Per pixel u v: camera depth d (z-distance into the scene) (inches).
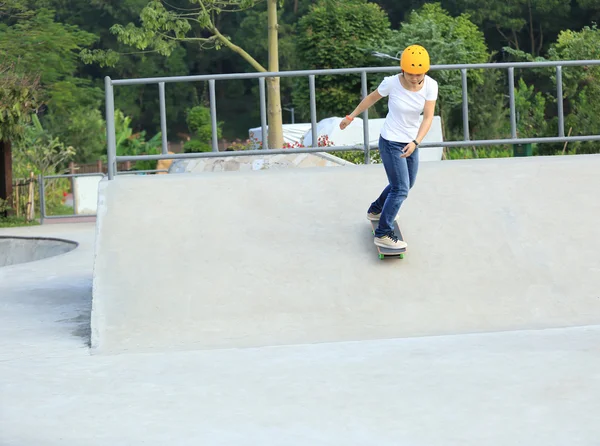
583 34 1349.7
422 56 291.3
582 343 259.9
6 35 1315.2
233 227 331.0
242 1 1005.8
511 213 337.4
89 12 2650.1
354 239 324.5
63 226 895.7
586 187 353.1
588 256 318.3
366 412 203.2
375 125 906.7
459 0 2508.6
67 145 1747.0
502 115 1285.7
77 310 359.9
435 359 247.8
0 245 746.2
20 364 261.6
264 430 192.9
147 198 348.5
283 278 307.1
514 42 2642.7
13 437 193.0
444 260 314.7
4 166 1055.6
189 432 193.2
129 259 316.2
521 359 243.6
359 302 297.3
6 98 1017.5
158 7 1029.8
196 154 386.6
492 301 298.2
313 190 352.5
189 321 290.0
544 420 193.2
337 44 1342.3
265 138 390.9
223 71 2979.8
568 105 1333.7
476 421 194.1
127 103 2785.4
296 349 268.5
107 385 234.4
